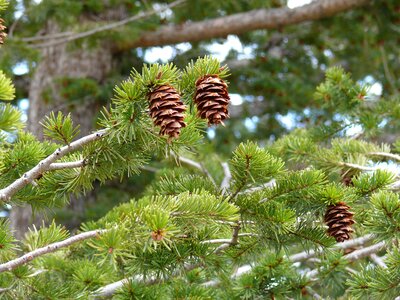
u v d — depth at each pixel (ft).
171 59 35.83
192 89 8.20
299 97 35.55
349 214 9.36
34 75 32.09
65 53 32.37
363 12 32.73
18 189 8.54
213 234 9.57
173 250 9.50
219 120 7.78
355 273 10.48
